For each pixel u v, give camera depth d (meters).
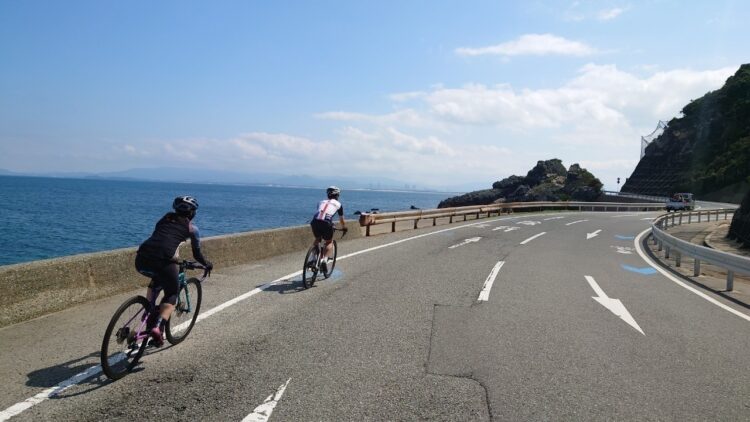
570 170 82.56
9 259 22.59
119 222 42.28
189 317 5.94
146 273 5.17
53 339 5.65
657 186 92.62
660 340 6.37
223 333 6.02
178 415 3.87
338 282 9.33
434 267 11.34
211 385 4.46
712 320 7.62
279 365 4.97
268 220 55.22
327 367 4.95
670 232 25.83
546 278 10.55
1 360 4.98
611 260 14.23
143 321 4.97
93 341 5.60
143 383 4.48
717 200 75.94
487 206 31.22
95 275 7.52
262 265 11.20
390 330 6.27
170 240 5.17
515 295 8.67
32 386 4.38
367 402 4.18
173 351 5.36
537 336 6.27
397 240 16.94
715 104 90.38
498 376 4.88
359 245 15.27
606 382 4.86
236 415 3.88
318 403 4.13
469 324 6.69
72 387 4.36
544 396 4.46
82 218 45.34
